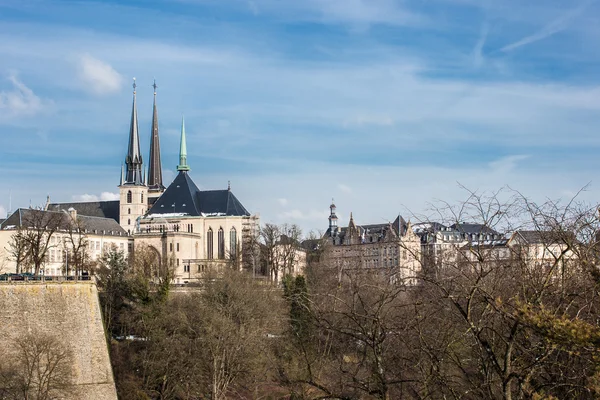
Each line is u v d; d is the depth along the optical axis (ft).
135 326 575.38
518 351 187.01
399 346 184.14
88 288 540.93
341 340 224.74
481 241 170.81
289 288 550.36
